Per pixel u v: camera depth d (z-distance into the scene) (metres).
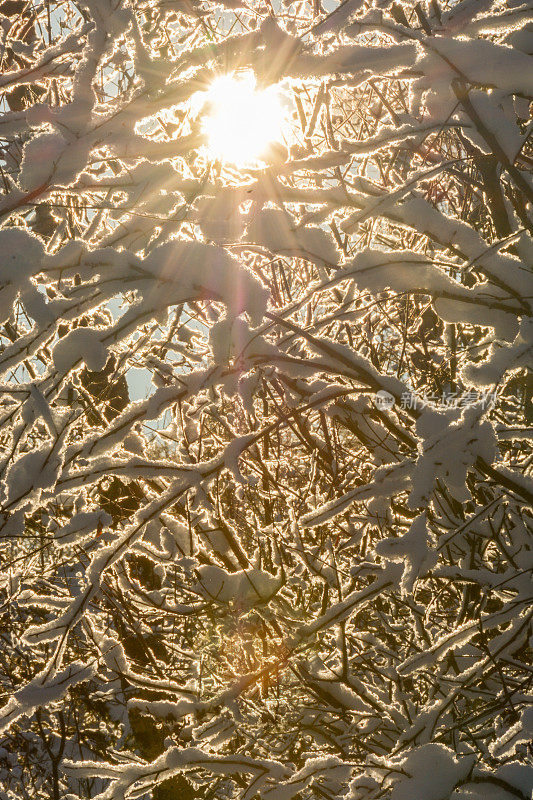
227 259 2.12
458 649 3.49
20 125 2.22
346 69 2.15
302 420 3.21
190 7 2.88
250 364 2.32
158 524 3.17
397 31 2.30
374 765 2.39
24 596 3.55
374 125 4.16
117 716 5.79
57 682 2.69
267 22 2.12
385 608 4.60
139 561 4.59
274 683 3.54
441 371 4.36
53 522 3.67
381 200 2.31
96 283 2.07
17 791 5.75
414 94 2.73
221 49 2.12
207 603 3.37
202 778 3.29
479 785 2.31
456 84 2.21
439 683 3.22
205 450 3.96
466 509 3.43
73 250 2.04
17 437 2.32
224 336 2.23
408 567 2.39
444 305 2.40
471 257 2.34
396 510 3.46
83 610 2.58
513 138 2.22
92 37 2.03
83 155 2.03
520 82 2.15
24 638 2.57
